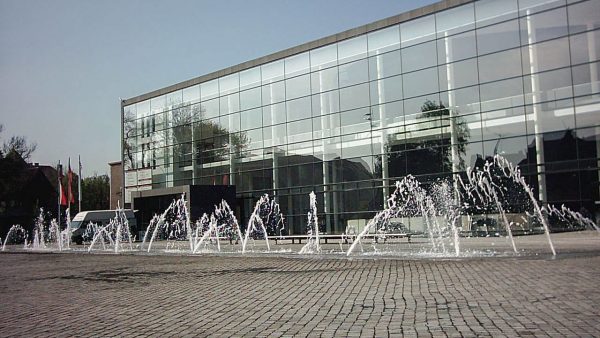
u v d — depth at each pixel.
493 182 32.56
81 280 15.16
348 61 40.22
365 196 38.88
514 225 31.56
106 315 8.93
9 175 69.62
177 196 48.38
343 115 40.47
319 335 6.71
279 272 15.14
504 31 32.50
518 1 31.92
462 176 33.91
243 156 48.00
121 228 48.97
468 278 11.84
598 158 28.86
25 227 69.75
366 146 38.97
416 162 36.16
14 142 71.12
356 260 18.05
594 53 29.22
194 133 52.94
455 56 34.50
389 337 6.43
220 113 50.41
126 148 60.72
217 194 46.41
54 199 75.81
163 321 8.14
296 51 43.69
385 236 31.09
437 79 35.34
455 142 34.31
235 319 8.08
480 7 33.50
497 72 32.75
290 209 43.88
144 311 9.20
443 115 34.94
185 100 53.94
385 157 37.81
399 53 37.28
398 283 11.52
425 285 11.01
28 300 11.29
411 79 36.66
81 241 46.91
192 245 36.41
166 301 10.32
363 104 39.28
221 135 50.22
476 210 33.09
